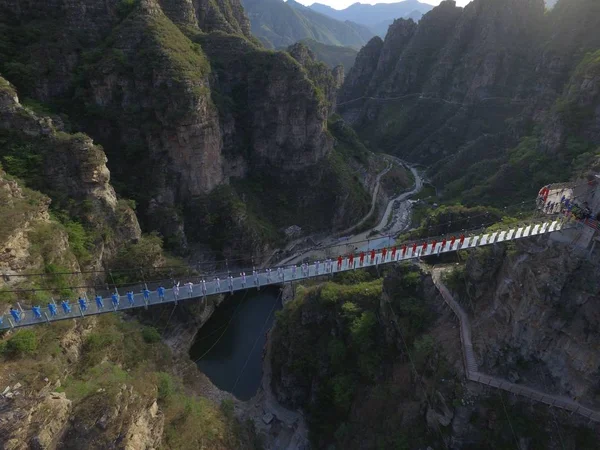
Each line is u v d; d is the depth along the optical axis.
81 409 31.78
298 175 93.25
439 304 43.09
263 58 91.12
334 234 92.75
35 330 34.69
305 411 49.22
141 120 69.06
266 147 91.69
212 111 75.19
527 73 125.06
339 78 179.88
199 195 75.06
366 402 42.88
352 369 46.59
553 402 33.38
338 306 50.50
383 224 97.75
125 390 34.81
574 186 41.75
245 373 56.53
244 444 44.00
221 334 63.03
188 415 41.84
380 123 162.62
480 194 83.62
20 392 28.94
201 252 73.56
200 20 106.00
